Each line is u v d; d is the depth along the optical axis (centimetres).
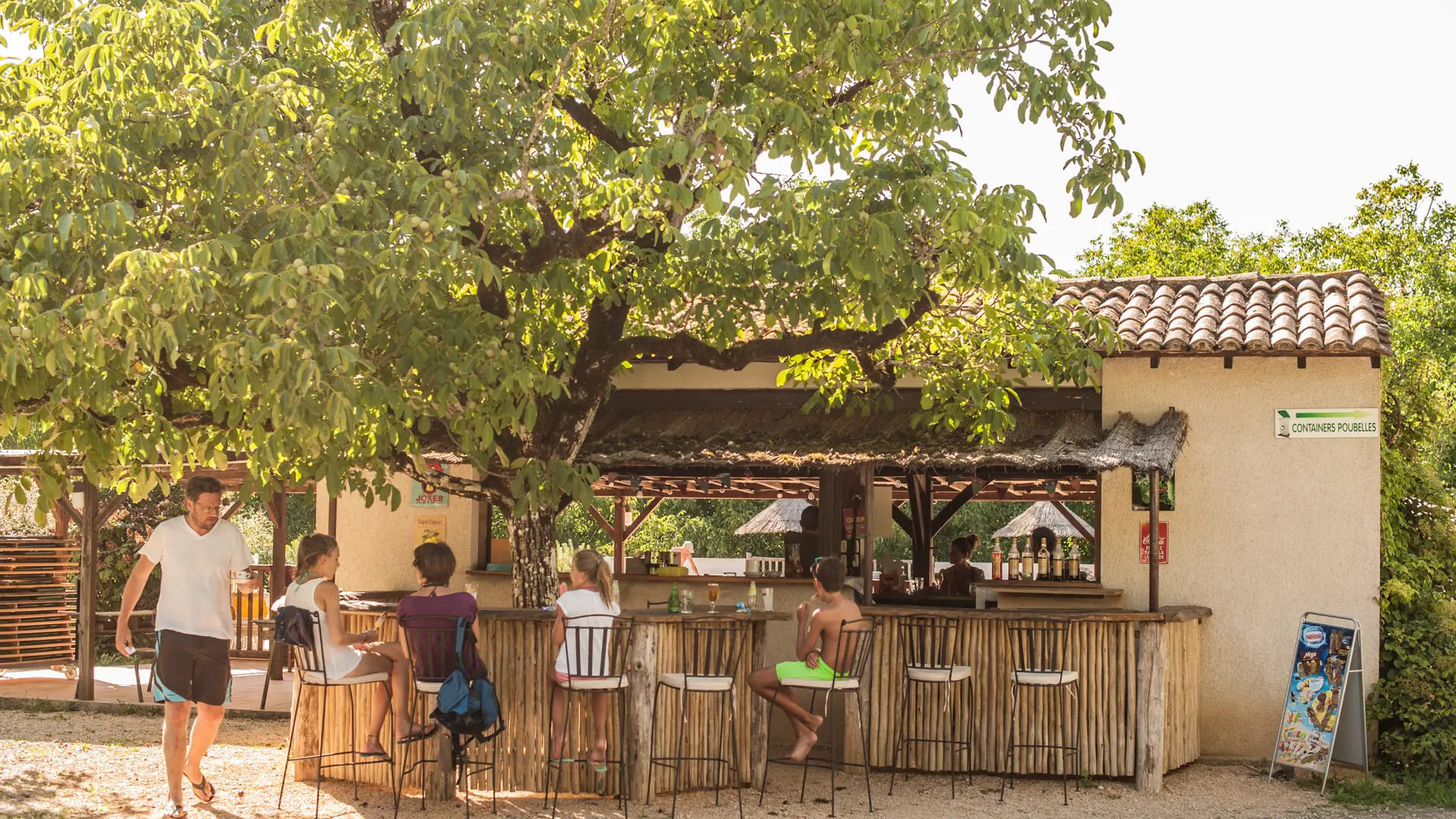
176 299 668
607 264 1027
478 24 812
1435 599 1141
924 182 830
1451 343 2941
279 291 670
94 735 1206
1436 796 966
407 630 869
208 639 859
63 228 680
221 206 798
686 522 3058
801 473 1241
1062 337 1074
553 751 932
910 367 1126
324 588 877
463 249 785
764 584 1212
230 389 721
